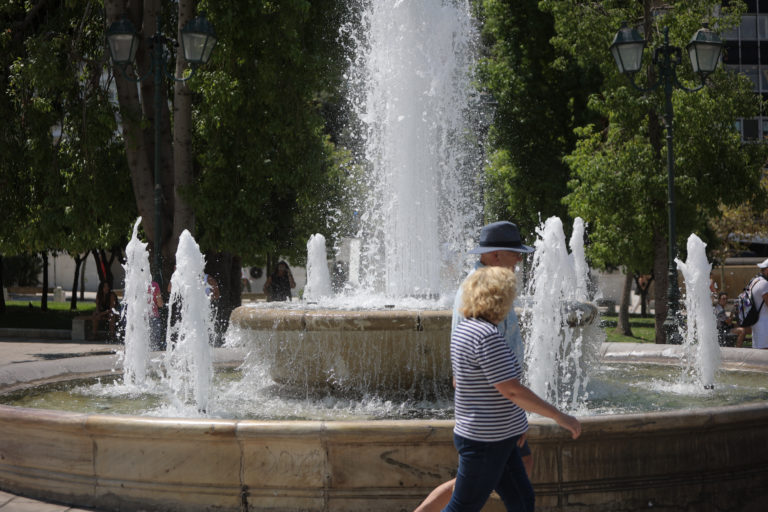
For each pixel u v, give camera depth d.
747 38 43.75
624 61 13.33
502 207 24.72
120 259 31.34
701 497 5.02
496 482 3.64
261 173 18.14
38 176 18.88
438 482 4.80
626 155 17.11
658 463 4.95
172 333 14.27
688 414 4.95
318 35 19.47
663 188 16.77
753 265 34.09
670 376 9.03
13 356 15.99
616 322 30.64
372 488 4.83
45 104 17.42
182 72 16.69
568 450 4.82
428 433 4.76
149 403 7.64
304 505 4.88
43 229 18.61
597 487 4.84
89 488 5.31
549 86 22.83
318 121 18.45
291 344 7.36
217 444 4.99
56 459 5.46
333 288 22.72
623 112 17.08
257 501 4.94
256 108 17.75
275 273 20.25
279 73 17.22
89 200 18.03
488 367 3.57
